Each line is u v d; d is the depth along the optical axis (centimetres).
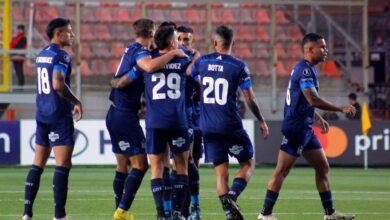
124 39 8981
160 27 3438
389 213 4162
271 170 7300
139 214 4081
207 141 3509
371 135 7719
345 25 8888
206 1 8288
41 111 3497
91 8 9031
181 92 3419
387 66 9775
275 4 8488
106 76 8644
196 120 3944
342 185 5891
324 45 3575
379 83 9262
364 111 7462
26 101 7844
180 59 3406
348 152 7694
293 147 3594
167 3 8875
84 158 7406
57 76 3416
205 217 3956
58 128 3478
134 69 3428
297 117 3572
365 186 5816
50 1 8100
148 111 3409
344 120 7694
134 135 3488
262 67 8975
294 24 9275
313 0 8625
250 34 9212
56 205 3497
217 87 3450
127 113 3484
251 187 5662
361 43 8900
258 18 9306
